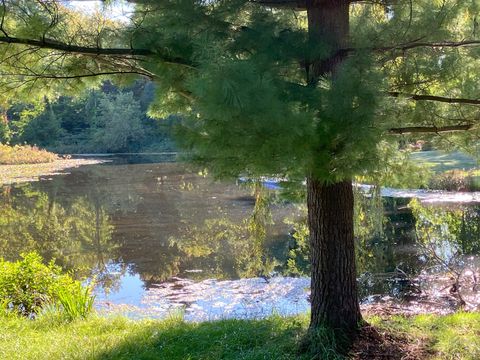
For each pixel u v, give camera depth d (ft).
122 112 166.71
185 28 11.30
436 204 49.34
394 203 50.85
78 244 41.50
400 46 12.16
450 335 14.01
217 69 8.41
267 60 10.90
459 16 12.65
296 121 8.85
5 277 21.52
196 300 26.07
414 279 26.73
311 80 12.10
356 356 12.74
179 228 46.55
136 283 29.96
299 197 14.73
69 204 62.23
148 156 146.10
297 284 28.09
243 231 44.01
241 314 22.84
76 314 19.62
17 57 11.88
